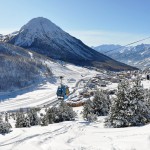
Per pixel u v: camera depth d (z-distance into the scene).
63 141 25.50
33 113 58.12
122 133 26.83
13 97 196.38
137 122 33.62
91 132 29.64
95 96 62.16
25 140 27.77
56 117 53.84
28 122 55.03
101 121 43.00
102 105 61.12
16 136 30.61
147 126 28.06
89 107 59.09
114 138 25.02
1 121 37.66
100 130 30.52
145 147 20.70
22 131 33.91
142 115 33.84
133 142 22.25
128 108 33.72
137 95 34.06
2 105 166.00
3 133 34.56
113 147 21.61
